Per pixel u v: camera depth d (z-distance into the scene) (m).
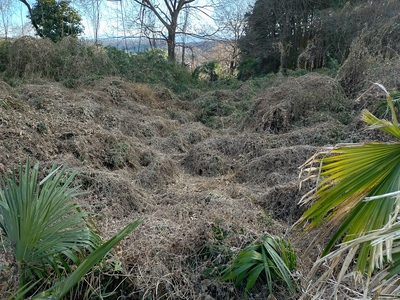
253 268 2.18
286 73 10.13
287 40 12.27
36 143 3.88
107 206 3.15
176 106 8.09
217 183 4.14
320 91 5.66
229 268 2.24
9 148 3.60
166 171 4.28
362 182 1.51
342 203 1.56
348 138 4.50
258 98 6.37
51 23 11.48
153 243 2.46
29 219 1.73
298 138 4.86
